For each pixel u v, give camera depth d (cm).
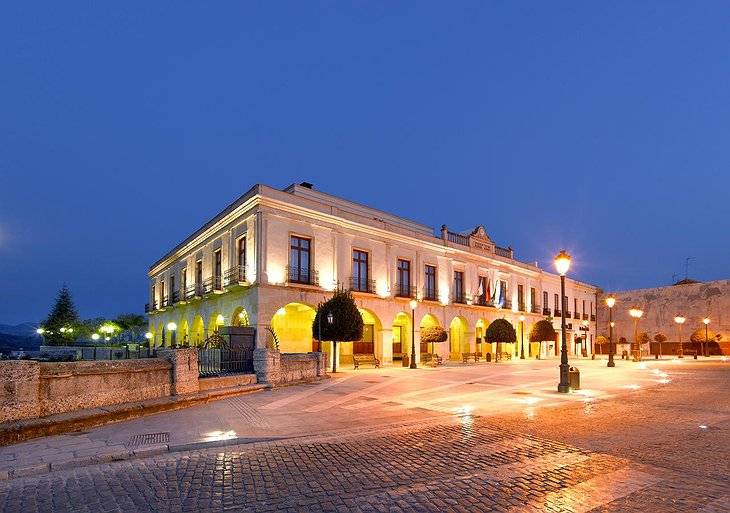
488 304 3809
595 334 5691
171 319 3772
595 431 847
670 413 1047
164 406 1029
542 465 628
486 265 3888
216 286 2811
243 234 2520
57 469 627
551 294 4881
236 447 741
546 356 4581
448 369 2461
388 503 496
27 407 796
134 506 496
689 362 3406
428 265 3316
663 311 5184
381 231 2923
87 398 912
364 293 2738
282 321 2762
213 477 591
